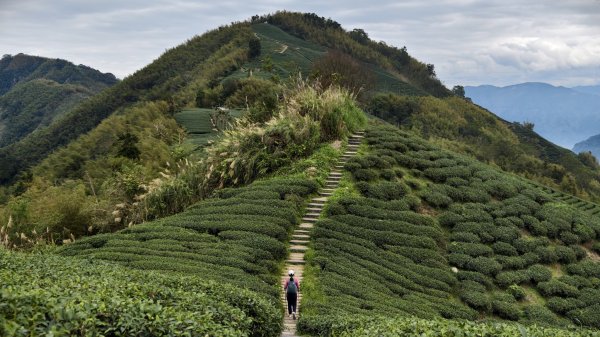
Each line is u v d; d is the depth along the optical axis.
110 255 23.02
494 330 10.12
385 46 184.12
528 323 22.61
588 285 27.25
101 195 38.91
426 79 171.88
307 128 36.94
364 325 14.10
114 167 46.28
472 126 123.88
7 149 104.94
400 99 115.69
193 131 66.69
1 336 6.12
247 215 28.14
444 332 9.86
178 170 39.75
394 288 22.92
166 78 131.62
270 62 107.75
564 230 31.80
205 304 12.33
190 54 146.12
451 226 30.44
